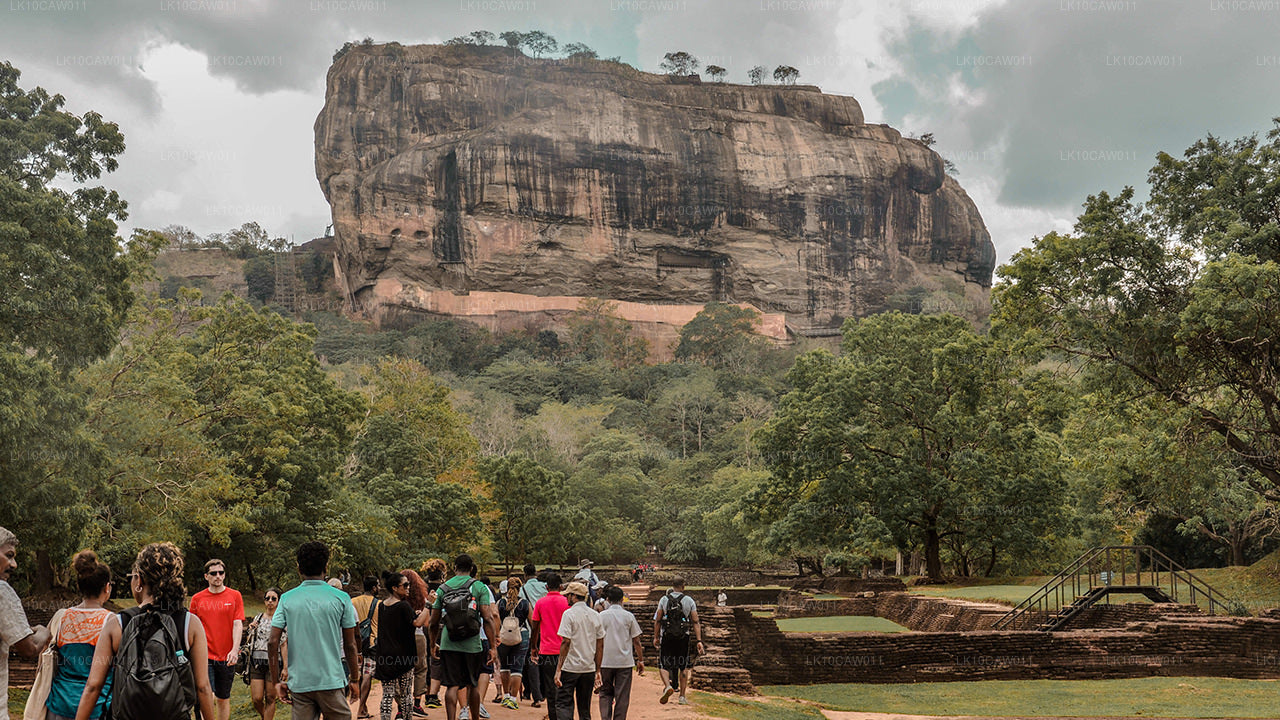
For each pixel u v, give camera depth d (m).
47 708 6.86
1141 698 20.59
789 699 18.45
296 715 8.20
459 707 12.54
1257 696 20.77
